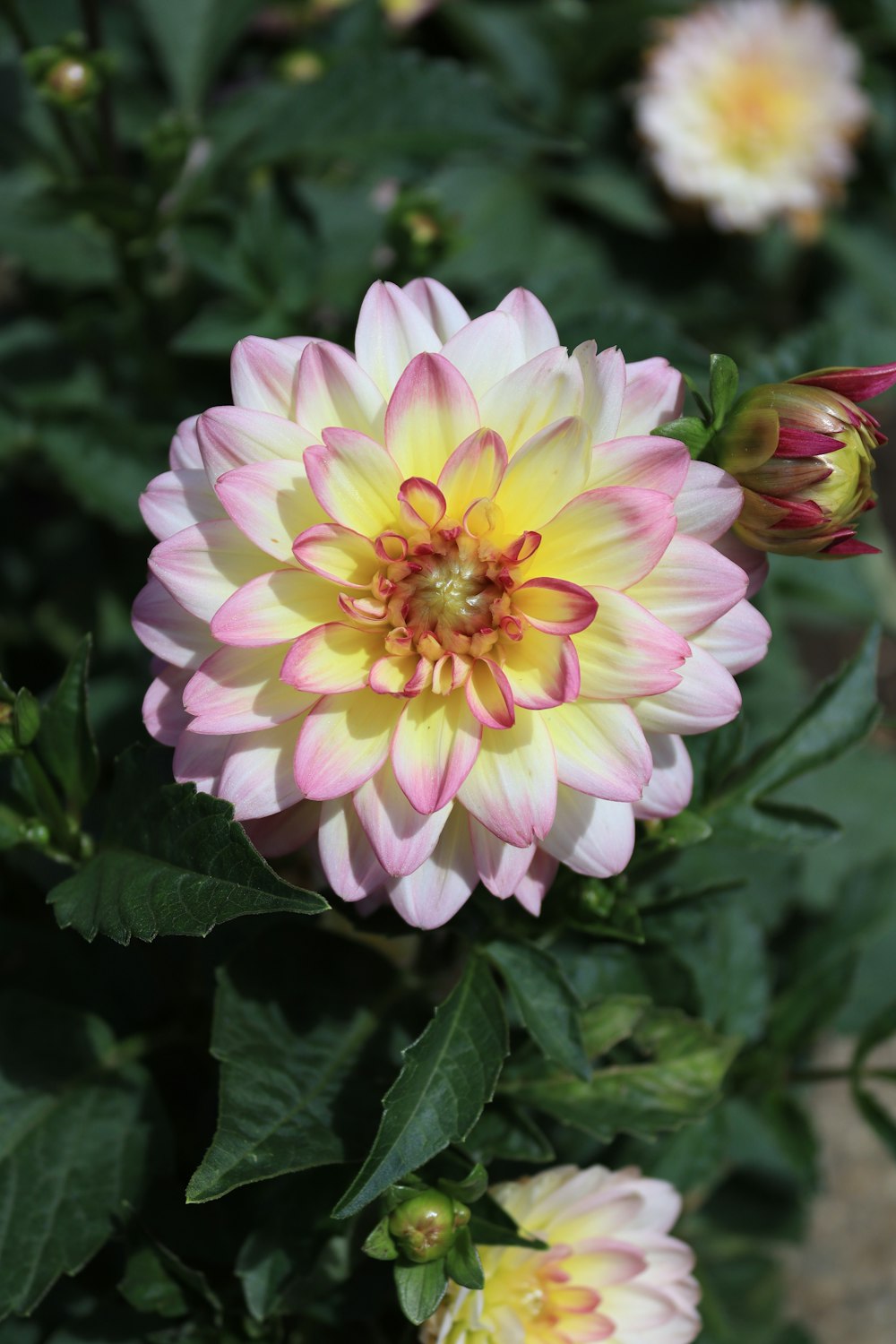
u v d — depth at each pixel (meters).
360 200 0.79
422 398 0.53
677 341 0.66
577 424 0.53
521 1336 0.57
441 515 0.53
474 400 0.53
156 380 0.77
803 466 0.54
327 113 0.71
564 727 0.53
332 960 0.59
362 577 0.54
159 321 0.76
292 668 0.52
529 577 0.54
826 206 1.04
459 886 0.53
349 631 0.54
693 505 0.54
